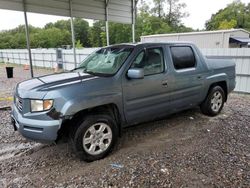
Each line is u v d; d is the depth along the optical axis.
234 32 21.44
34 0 6.95
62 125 2.83
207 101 4.67
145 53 3.56
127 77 3.28
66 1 7.82
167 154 3.19
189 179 2.57
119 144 3.57
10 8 6.44
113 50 3.79
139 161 3.00
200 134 3.90
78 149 2.92
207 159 3.01
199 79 4.32
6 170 2.88
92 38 53.12
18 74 16.98
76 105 2.79
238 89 7.75
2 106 6.04
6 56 30.97
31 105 2.82
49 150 3.44
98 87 3.01
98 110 3.14
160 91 3.69
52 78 3.28
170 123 4.48
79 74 3.42
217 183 2.48
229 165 2.85
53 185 2.54
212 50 8.15
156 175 2.66
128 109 3.36
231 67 5.04
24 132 2.88
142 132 4.05
